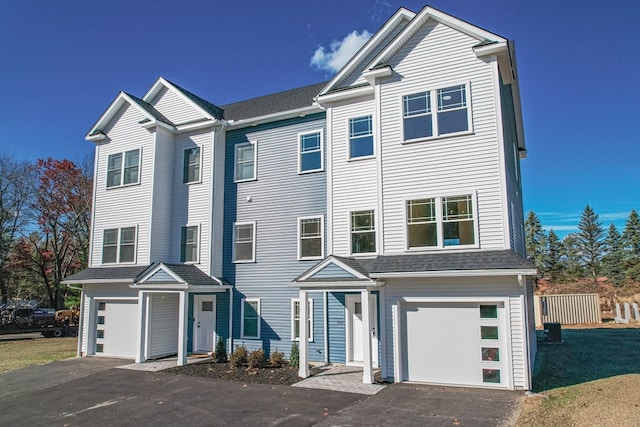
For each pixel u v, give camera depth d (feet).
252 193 56.03
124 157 61.00
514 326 35.55
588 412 28.25
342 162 48.65
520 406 30.53
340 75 49.80
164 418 31.32
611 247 191.21
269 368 46.37
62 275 122.31
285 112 54.13
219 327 54.75
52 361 55.57
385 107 44.24
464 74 41.52
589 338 65.16
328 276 41.22
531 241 185.37
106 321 59.11
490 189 39.06
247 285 54.34
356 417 29.60
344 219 47.55
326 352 48.29
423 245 40.73
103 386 41.22
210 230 55.77
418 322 39.04
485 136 39.88
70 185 119.03
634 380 35.63
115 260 59.31
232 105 69.56
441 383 37.55
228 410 32.42
